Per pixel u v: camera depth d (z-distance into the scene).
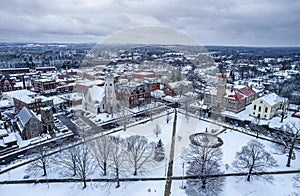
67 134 46.38
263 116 55.62
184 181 29.73
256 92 70.75
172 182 29.66
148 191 28.20
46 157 35.00
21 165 35.03
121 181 29.86
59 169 33.16
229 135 44.97
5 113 62.31
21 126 44.81
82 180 30.33
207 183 28.75
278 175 32.31
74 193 28.44
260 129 47.94
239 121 53.84
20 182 30.78
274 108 56.56
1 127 48.12
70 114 59.97
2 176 32.09
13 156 38.12
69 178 31.33
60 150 36.91
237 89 64.06
